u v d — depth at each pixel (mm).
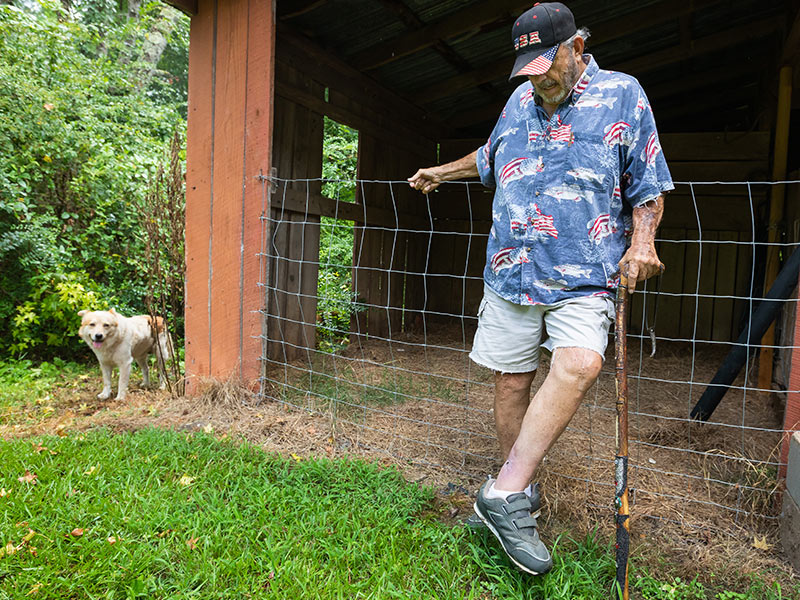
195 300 3502
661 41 4961
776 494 2014
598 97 1604
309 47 4277
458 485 2316
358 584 1621
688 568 1765
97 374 4594
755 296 5211
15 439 2699
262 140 3186
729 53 5273
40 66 5504
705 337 5852
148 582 1586
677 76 5789
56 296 4641
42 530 1798
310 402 3281
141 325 4051
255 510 2025
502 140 1802
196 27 3373
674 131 6766
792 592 1655
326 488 2229
